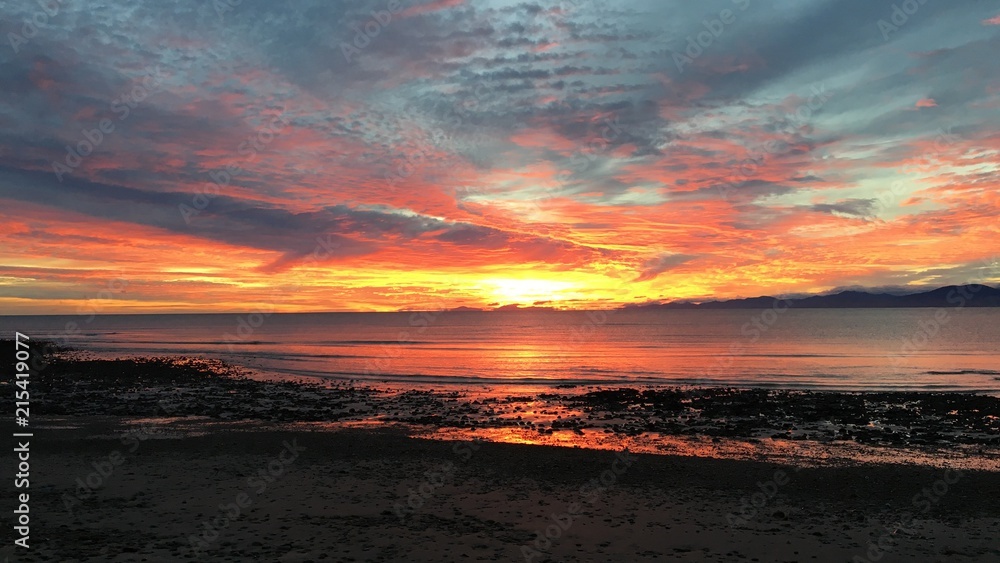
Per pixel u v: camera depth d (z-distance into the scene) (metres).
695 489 14.27
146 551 9.08
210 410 28.52
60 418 25.70
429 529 10.71
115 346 81.25
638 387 38.91
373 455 17.94
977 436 22.53
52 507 11.84
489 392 36.66
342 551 9.31
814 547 10.12
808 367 50.38
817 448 20.05
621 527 11.12
